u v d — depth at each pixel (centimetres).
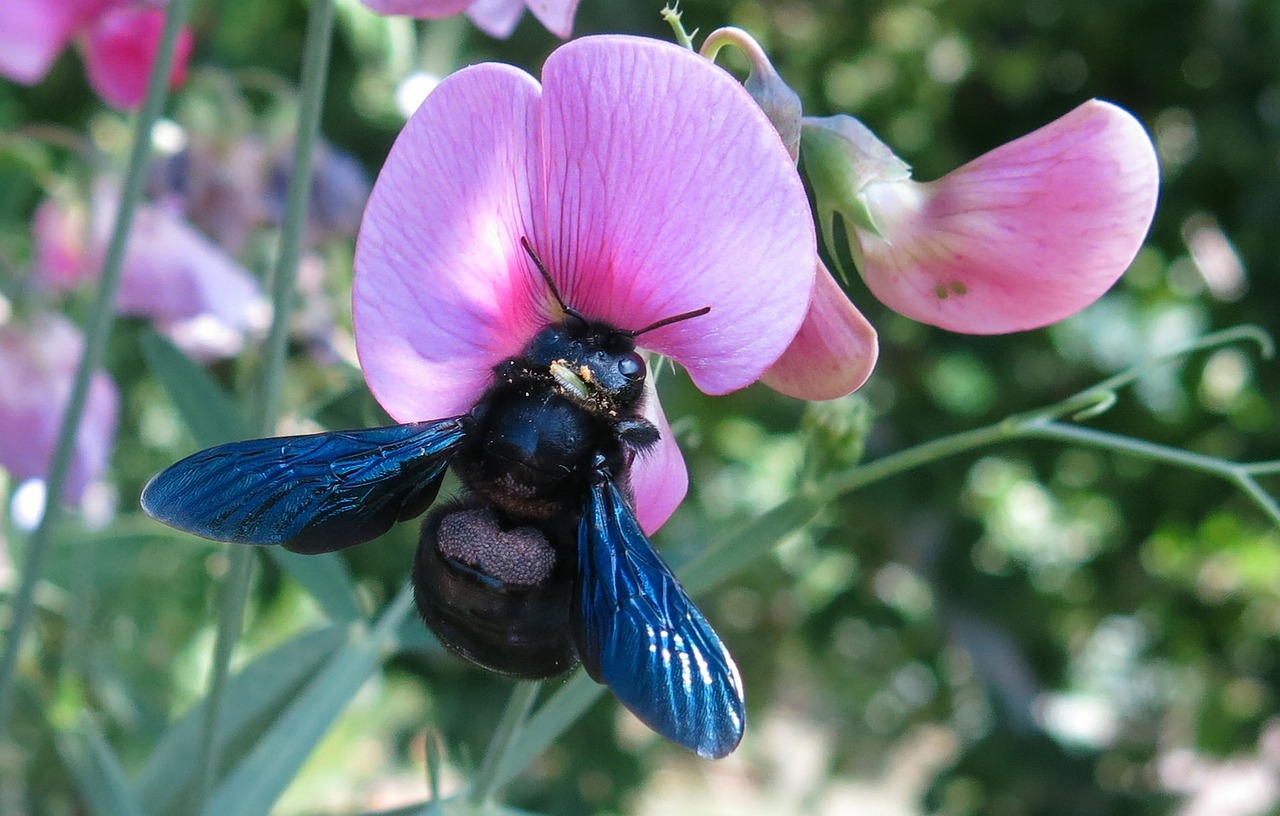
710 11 45
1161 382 50
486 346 18
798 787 82
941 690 57
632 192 17
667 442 19
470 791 20
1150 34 45
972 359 49
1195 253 48
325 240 33
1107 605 53
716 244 17
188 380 22
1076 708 59
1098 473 50
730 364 18
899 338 49
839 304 18
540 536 18
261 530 18
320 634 23
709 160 17
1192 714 57
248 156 32
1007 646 53
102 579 30
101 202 27
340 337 33
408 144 17
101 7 25
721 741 17
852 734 62
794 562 56
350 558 41
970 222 19
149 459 37
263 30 43
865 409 20
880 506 49
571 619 18
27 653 26
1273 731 54
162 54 21
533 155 17
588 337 18
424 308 17
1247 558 55
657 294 18
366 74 42
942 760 61
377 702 39
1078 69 47
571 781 49
